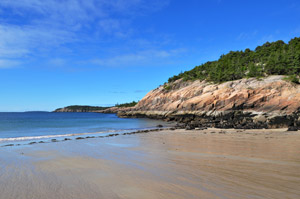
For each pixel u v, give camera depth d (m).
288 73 67.75
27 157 12.75
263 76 69.12
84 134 30.03
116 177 8.00
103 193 6.29
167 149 14.96
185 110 66.88
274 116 45.00
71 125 50.53
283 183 6.75
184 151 13.88
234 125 37.06
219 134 25.78
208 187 6.49
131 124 54.06
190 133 28.23
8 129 39.16
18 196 6.22
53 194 6.33
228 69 89.56
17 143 20.64
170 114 73.75
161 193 6.09
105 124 54.09
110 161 11.09
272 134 23.92
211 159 10.99
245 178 7.39
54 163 10.91
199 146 16.06
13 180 7.86
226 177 7.54
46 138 25.27
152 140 21.05
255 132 27.12
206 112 59.31
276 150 13.28
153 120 75.50
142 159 11.45
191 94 76.94
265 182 6.89
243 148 14.48
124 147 16.50
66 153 14.03
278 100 47.97
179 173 8.27
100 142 20.11
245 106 52.19
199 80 97.88
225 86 67.56
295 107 44.53
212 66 108.75
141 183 7.13
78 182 7.48
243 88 57.06
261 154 12.03
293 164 9.42
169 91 100.88
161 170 8.86
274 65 71.69
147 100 104.06
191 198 5.62
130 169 9.20
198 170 8.68
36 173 8.89
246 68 88.62
